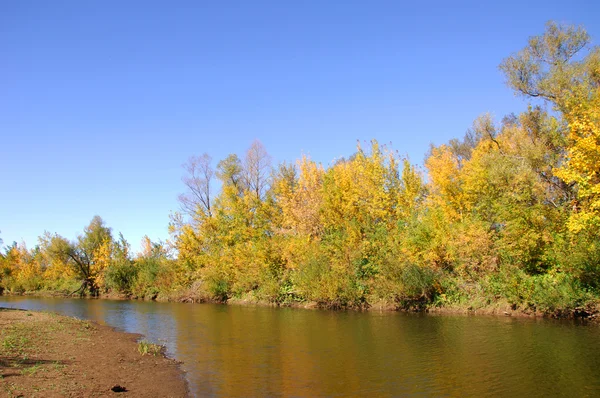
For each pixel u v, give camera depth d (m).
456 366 13.15
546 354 14.20
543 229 24.62
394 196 35.88
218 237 48.22
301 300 35.84
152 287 54.38
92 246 67.75
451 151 49.72
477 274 26.70
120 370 13.30
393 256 29.25
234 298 43.00
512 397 10.20
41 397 9.56
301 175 43.62
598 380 11.27
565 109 25.88
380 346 16.62
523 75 28.42
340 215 35.50
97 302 49.97
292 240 37.97
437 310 27.03
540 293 22.39
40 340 17.08
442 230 28.34
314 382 11.95
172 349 17.42
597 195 19.64
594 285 21.55
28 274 75.75
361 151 39.06
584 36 27.41
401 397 10.45
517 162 27.84
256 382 12.10
